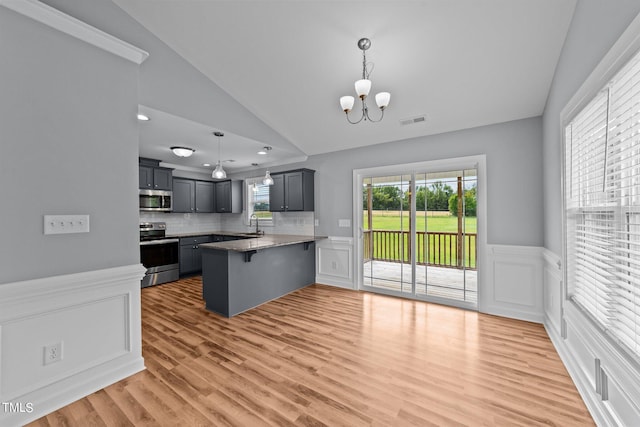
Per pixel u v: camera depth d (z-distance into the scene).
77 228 1.75
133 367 2.02
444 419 1.57
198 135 3.52
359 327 2.87
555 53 2.24
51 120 1.66
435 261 3.69
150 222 5.26
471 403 1.70
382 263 4.13
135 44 2.40
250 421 1.55
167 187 5.09
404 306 3.54
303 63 2.79
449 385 1.88
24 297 1.54
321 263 4.72
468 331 2.76
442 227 3.63
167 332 2.76
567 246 2.06
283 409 1.65
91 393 1.80
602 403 1.47
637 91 1.20
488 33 2.20
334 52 2.61
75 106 1.76
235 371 2.05
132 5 2.26
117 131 1.96
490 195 3.25
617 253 1.43
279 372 2.04
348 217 4.42
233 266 3.24
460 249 3.50
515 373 2.02
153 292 4.23
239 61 2.84
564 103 2.12
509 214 3.13
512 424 1.53
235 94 3.34
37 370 1.61
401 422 1.54
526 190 3.04
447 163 3.55
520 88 2.66
